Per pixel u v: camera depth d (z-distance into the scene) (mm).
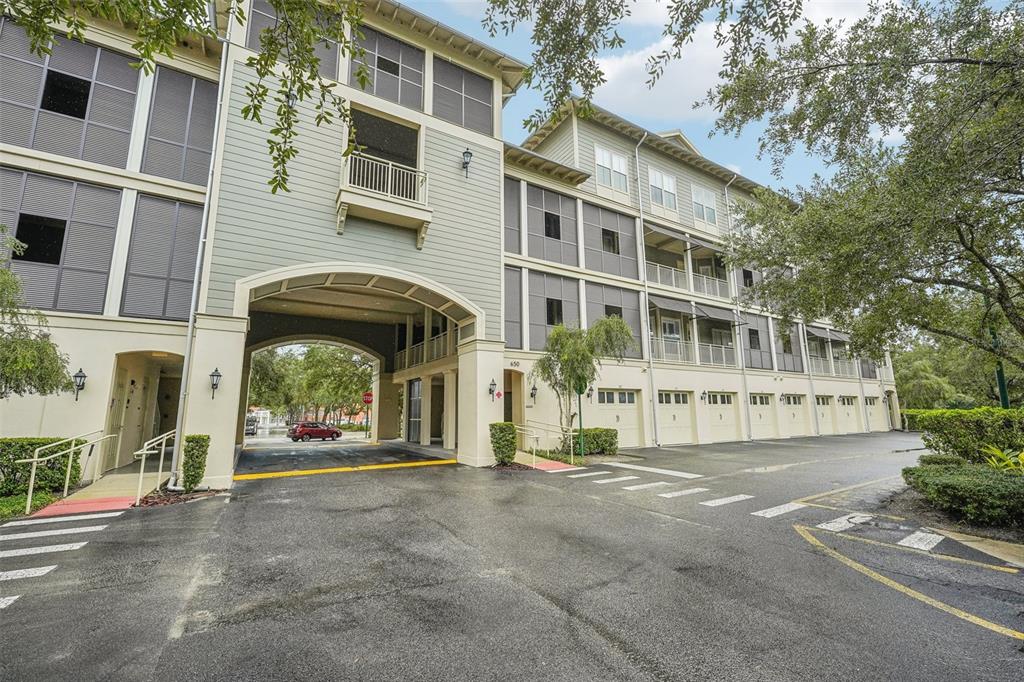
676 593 4055
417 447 18250
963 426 8609
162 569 4605
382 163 12195
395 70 12602
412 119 12547
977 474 6844
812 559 4938
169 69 10695
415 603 3852
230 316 9445
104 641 3193
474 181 13430
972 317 7910
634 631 3371
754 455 14688
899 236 5770
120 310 9570
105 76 10086
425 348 18375
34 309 8227
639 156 19938
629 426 17484
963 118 5238
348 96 11648
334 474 10977
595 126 18875
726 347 21453
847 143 6668
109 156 9883
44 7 3373
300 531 6000
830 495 8242
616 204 18719
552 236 16922
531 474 10922
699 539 5648
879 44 5719
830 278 7098
